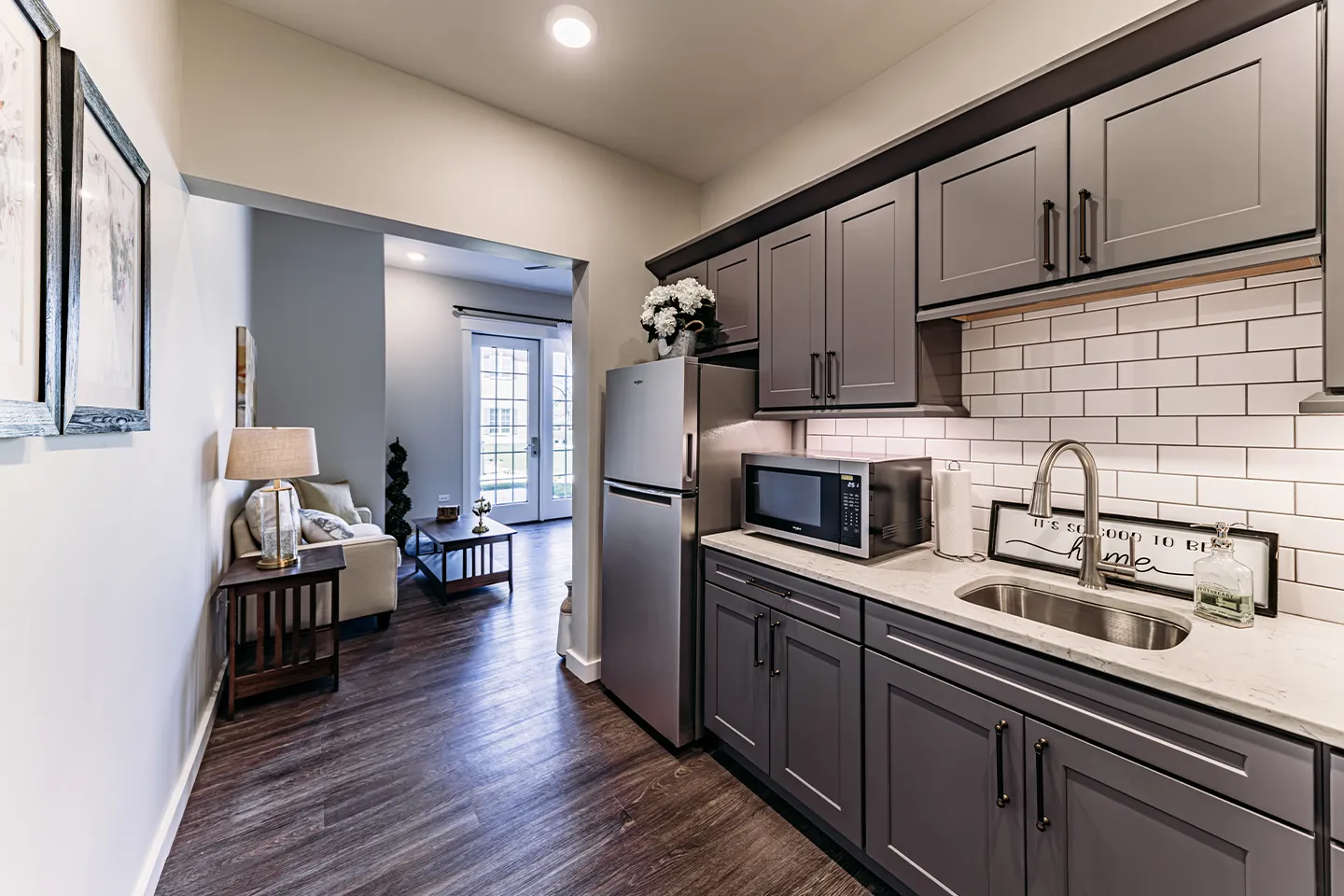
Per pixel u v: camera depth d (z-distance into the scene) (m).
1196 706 0.99
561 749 2.21
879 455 2.27
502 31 1.96
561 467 7.04
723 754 2.19
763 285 2.30
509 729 2.34
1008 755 1.25
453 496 6.16
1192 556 1.43
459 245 2.46
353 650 3.15
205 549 2.33
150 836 1.50
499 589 4.30
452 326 6.11
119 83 1.24
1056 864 1.17
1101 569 1.57
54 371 0.87
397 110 2.17
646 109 2.44
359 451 4.75
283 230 4.45
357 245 4.72
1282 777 0.90
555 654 3.11
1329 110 1.01
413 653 3.11
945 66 1.97
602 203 2.75
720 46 2.03
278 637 2.55
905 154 1.73
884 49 2.05
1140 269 1.28
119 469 1.26
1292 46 1.06
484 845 1.70
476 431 6.35
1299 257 1.06
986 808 1.29
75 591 1.04
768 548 2.00
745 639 1.98
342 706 2.53
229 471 2.57
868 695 1.56
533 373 6.80
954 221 1.63
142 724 1.43
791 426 2.56
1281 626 1.25
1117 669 1.07
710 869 1.61
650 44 2.02
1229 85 1.14
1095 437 1.64
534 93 2.32
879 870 1.57
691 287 2.35
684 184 3.08
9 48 0.75
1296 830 0.89
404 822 1.79
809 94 2.33
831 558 1.86
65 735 1.00
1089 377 1.65
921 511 2.04
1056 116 1.41
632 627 2.42
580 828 1.77
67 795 1.01
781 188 2.65
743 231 2.37
